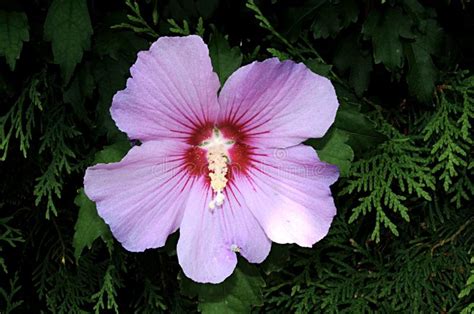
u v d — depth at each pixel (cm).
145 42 42
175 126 37
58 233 50
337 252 47
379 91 44
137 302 49
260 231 38
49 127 44
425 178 42
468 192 46
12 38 40
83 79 42
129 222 37
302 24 42
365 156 43
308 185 37
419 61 41
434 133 43
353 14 41
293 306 46
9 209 50
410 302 46
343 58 42
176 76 36
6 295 49
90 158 45
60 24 40
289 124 37
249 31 43
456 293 46
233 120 37
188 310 49
